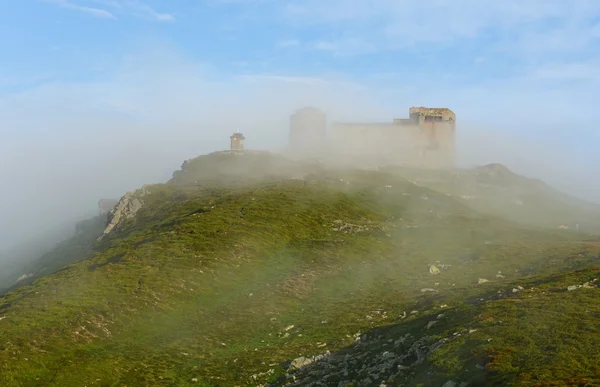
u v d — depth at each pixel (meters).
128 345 68.75
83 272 96.75
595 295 56.38
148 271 92.69
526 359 41.50
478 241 126.81
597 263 88.31
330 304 84.88
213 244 107.12
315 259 106.88
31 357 60.56
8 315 74.38
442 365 44.53
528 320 50.22
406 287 91.75
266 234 117.00
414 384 43.53
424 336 55.00
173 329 75.25
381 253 114.19
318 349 63.62
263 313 81.56
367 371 51.03
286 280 95.81
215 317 79.94
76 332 69.00
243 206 136.88
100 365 60.72
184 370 60.75
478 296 71.75
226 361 63.09
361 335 65.62
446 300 73.69
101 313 75.44
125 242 116.12
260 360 62.03
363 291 91.69
